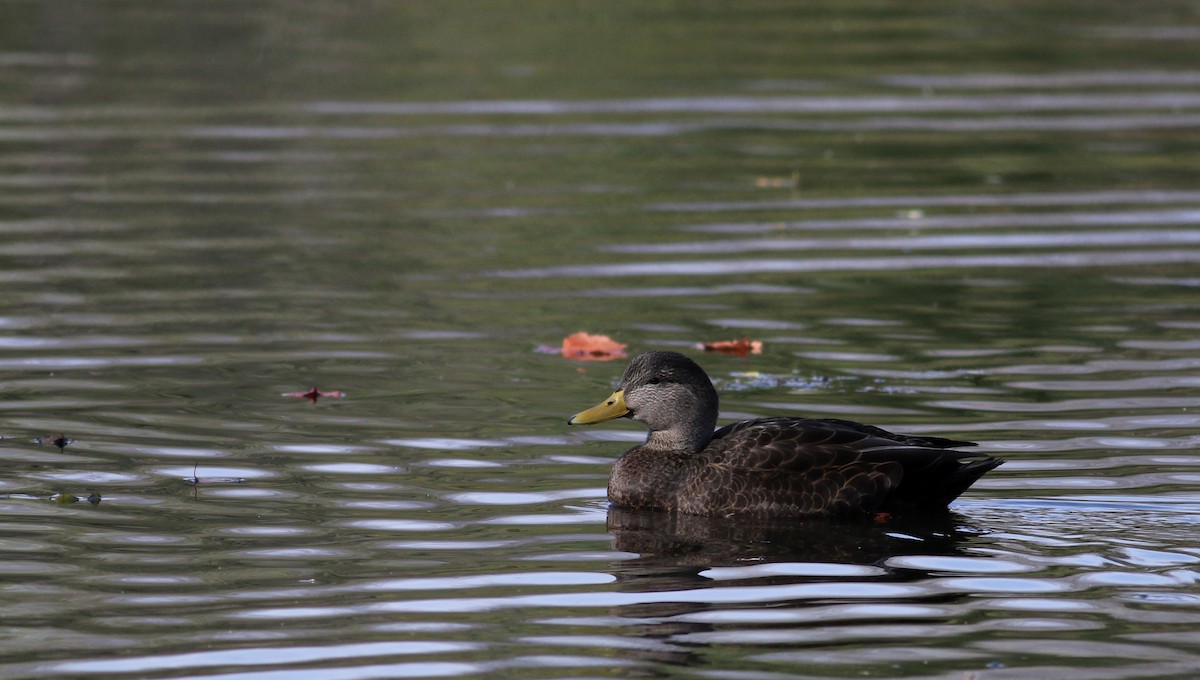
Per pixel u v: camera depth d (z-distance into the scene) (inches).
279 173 867.4
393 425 510.0
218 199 818.8
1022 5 1365.7
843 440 441.7
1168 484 446.6
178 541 404.8
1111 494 438.9
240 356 583.8
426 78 1074.1
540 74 1086.4
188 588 372.5
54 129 949.2
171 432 497.4
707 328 623.2
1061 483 449.1
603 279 693.9
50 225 768.3
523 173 872.9
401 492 447.2
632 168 885.8
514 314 644.7
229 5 1322.6
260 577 380.2
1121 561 388.2
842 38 1213.7
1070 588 370.3
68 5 1316.4
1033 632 344.5
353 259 722.8
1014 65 1131.3
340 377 561.9
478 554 398.6
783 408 524.7
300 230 765.9
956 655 332.5
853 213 798.5
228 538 407.2
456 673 325.4
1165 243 739.4
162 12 1293.1
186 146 917.8
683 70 1101.1
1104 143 930.7
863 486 427.8
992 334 610.2
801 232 765.3
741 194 832.9
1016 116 996.6
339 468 467.5
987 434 496.1
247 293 666.8
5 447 479.8
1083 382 550.3
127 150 909.8
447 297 666.8
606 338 596.1
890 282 685.3
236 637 344.2
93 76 1074.7
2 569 383.6
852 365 574.9
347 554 396.8
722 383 554.3
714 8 1327.5
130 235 753.0
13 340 596.4
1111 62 1139.9
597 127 963.3
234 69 1096.8
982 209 802.8
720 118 987.3
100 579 378.0
